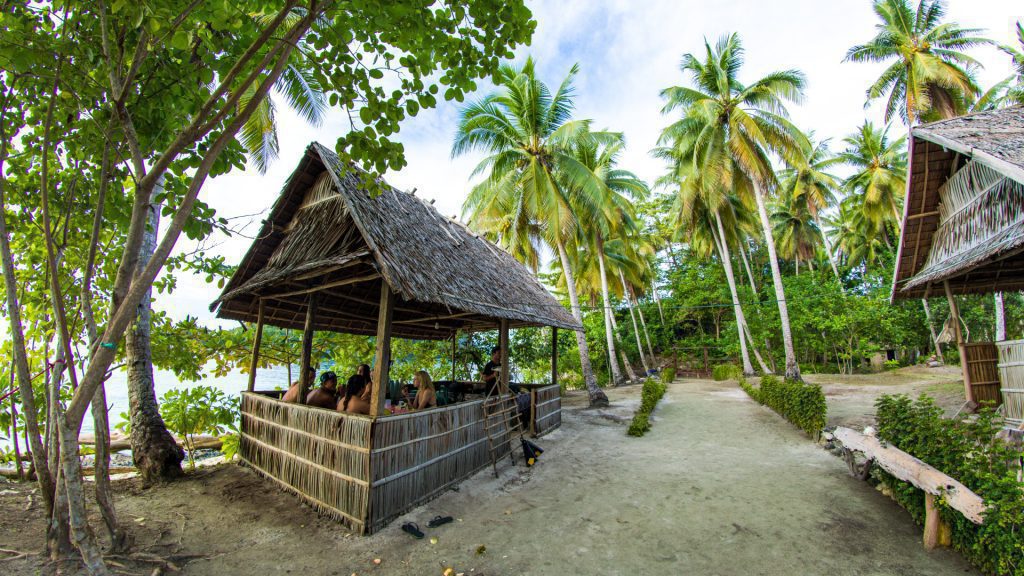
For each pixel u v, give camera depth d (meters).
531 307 8.50
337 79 3.25
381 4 2.71
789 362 17.31
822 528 4.32
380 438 4.61
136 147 2.98
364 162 3.54
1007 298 24.59
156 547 3.98
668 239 36.84
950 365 23.28
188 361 7.24
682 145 19.08
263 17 8.08
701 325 33.25
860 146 25.77
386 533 4.41
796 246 31.98
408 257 5.52
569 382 23.52
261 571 3.69
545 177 13.81
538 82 13.88
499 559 3.89
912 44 18.53
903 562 3.63
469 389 9.97
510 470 6.58
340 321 9.16
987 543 3.23
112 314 2.85
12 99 3.30
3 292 5.50
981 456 3.62
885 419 5.15
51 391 3.31
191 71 3.44
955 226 7.06
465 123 13.84
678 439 8.70
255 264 6.99
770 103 17.44
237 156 3.89
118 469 7.12
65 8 2.96
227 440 7.09
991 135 5.39
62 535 3.55
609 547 4.07
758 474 6.16
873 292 24.92
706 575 3.55
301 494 5.25
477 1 3.03
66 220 3.64
